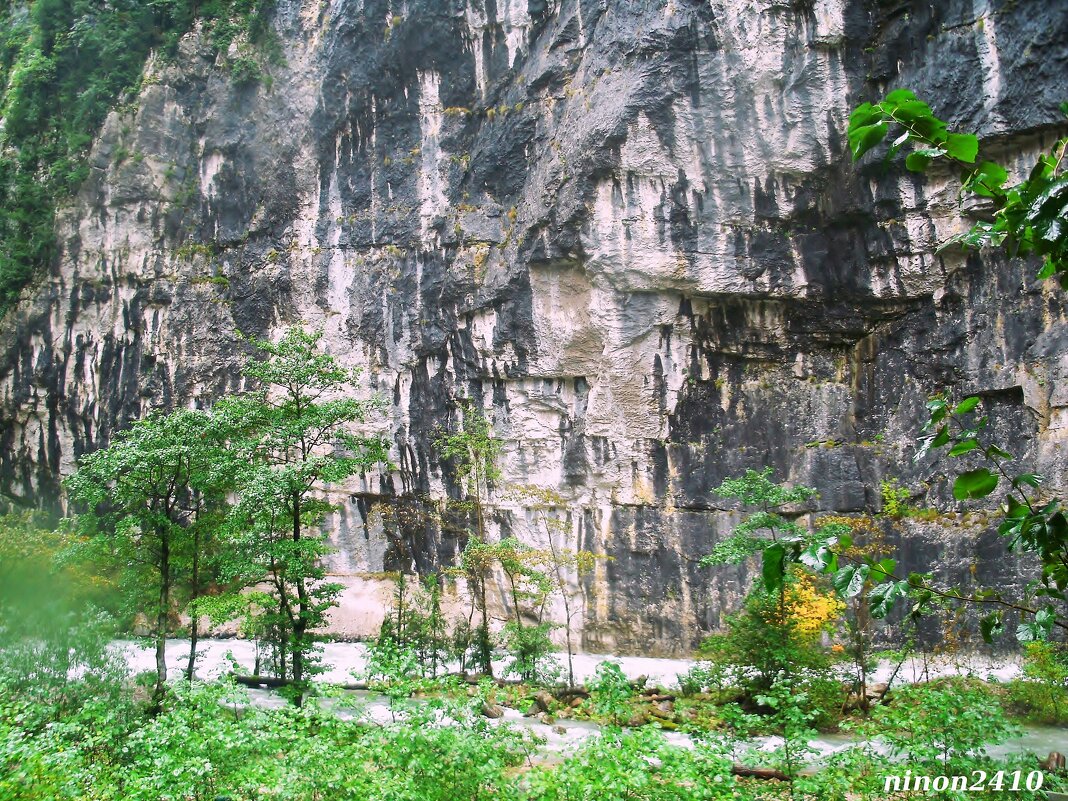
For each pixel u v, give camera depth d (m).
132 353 29.22
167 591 14.57
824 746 13.07
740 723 9.73
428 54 27.02
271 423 15.27
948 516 20.72
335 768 8.21
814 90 22.14
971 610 19.19
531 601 23.11
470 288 25.05
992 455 4.92
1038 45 19.62
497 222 25.34
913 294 22.22
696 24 22.55
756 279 22.52
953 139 4.50
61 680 12.84
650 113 22.42
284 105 28.75
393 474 25.83
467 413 24.59
